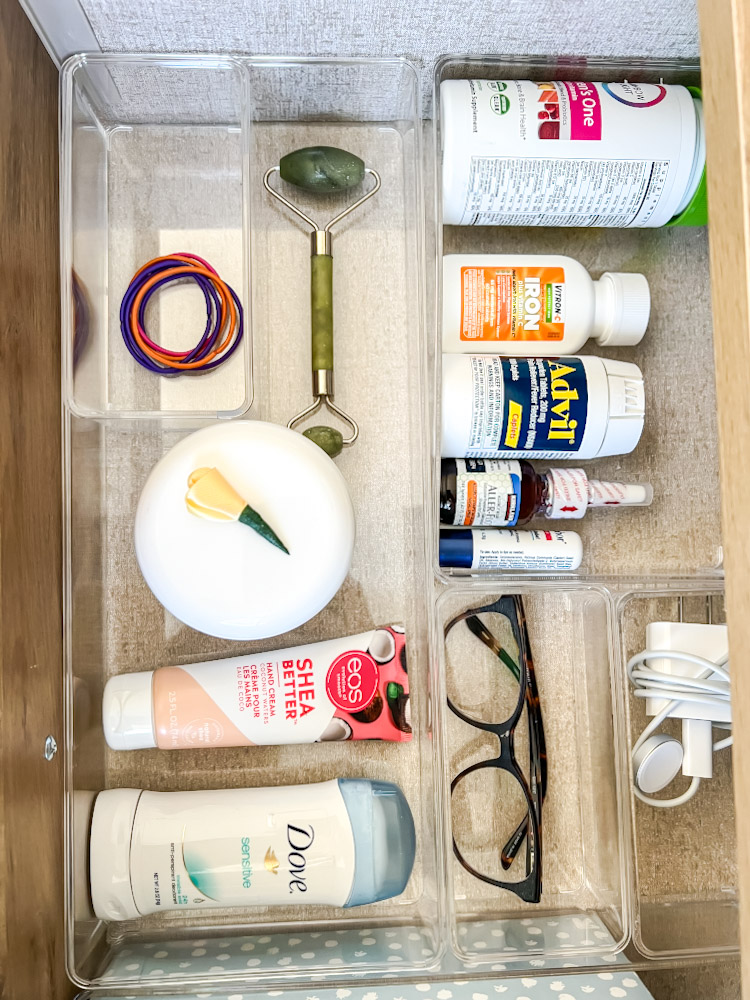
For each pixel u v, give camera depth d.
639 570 0.58
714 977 0.55
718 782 0.56
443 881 0.53
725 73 0.30
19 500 0.46
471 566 0.55
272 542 0.51
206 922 0.56
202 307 0.57
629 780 0.55
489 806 0.57
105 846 0.52
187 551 0.51
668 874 0.55
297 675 0.55
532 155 0.52
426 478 0.55
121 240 0.57
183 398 0.57
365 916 0.56
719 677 0.55
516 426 0.54
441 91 0.53
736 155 0.30
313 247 0.56
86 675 0.54
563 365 0.55
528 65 0.54
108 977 0.51
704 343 0.58
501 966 0.53
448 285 0.55
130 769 0.56
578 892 0.57
